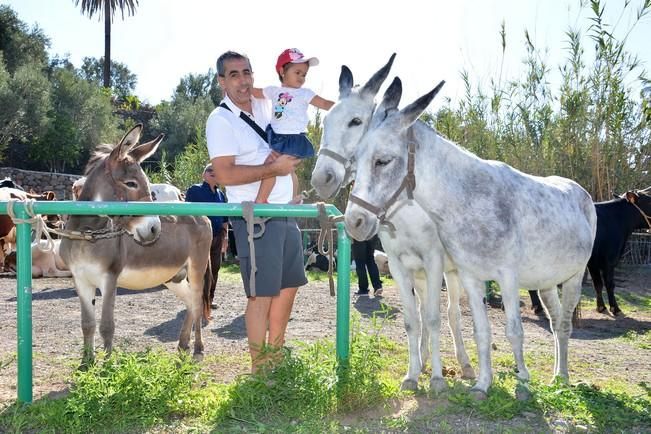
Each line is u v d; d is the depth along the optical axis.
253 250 3.82
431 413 3.98
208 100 39.34
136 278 5.43
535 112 11.55
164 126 36.38
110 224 4.78
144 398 3.76
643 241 15.28
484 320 4.34
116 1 43.38
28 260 3.96
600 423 3.85
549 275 4.66
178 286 6.17
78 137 31.70
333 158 4.27
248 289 4.09
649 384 5.25
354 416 3.91
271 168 3.98
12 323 7.69
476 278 4.34
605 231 9.73
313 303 9.73
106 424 3.63
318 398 3.84
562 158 11.30
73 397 3.73
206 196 7.96
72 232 4.57
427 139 4.24
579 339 7.59
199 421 3.76
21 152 31.17
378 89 4.47
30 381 4.00
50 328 7.50
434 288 4.64
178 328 7.70
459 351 5.35
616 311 9.66
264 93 4.45
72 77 33.12
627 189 11.40
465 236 4.22
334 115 4.36
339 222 4.12
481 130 11.86
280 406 3.82
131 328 7.67
